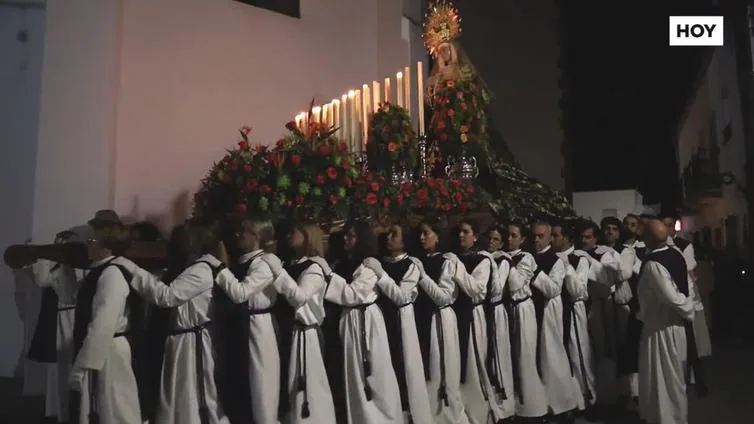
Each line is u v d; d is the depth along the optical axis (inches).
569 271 219.3
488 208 247.6
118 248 164.1
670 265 191.9
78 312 158.7
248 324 164.9
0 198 274.2
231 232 180.9
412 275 181.5
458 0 463.5
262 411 161.9
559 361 212.4
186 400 158.1
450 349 189.0
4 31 282.4
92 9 263.0
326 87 339.0
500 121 473.7
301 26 332.2
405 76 281.3
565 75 498.0
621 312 241.3
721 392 261.4
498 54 477.7
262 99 313.3
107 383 153.6
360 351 173.0
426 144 275.1
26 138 279.4
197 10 294.4
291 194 199.9
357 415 171.3
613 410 231.6
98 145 259.9
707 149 706.8
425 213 221.9
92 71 261.0
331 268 188.9
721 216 674.2
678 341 194.1
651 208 719.7
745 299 419.5
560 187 478.9
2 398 243.4
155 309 168.4
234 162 214.2
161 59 281.4
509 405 203.2
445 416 187.6
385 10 371.6
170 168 280.7
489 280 203.5
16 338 265.0
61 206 250.5
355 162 221.5
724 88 606.2
